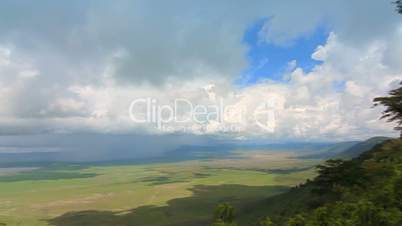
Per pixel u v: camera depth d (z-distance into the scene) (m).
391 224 30.45
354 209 34.06
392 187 34.75
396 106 52.09
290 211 86.31
